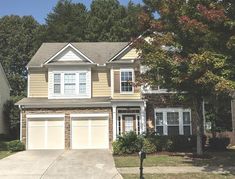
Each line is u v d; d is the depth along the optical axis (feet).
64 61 119.55
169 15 78.64
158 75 84.02
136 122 114.62
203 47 73.77
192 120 115.85
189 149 100.48
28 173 72.90
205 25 72.23
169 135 105.81
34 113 113.29
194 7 75.51
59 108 113.80
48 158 90.53
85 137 113.39
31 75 120.98
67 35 203.41
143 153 63.93
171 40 78.28
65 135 112.88
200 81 70.28
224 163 80.48
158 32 83.10
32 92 120.16
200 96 86.43
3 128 146.00
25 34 223.92
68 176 70.03
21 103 112.98
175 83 80.43
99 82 120.98
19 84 214.48
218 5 73.10
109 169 75.31
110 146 112.47
